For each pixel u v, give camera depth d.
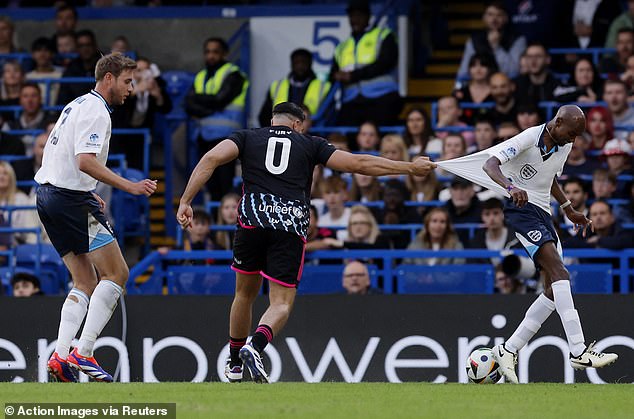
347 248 41.88
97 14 62.62
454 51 63.81
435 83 61.84
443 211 42.09
